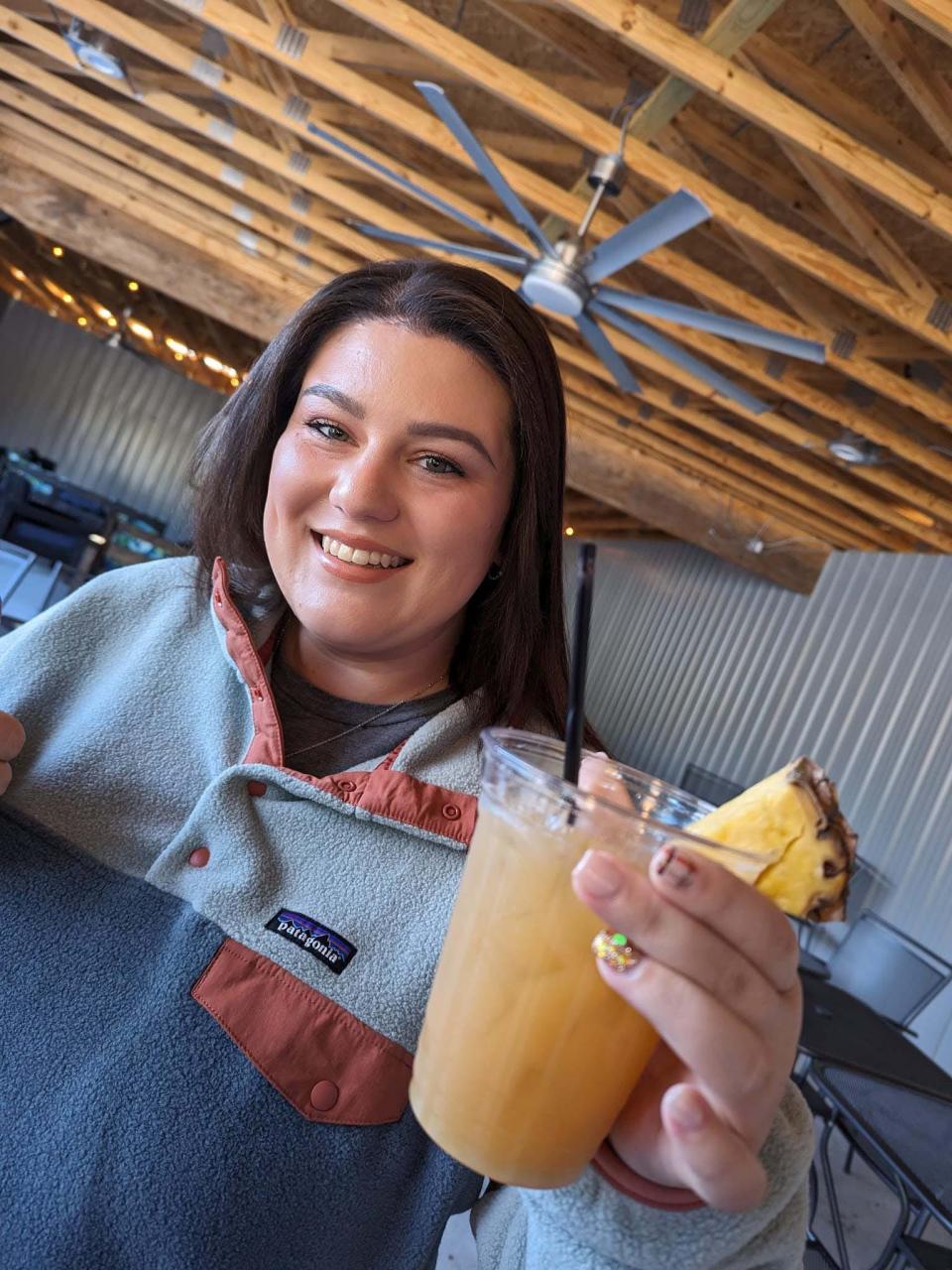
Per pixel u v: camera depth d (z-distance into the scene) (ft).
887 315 8.02
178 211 14.42
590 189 9.07
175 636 2.03
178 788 1.87
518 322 1.72
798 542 16.52
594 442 15.72
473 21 8.04
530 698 1.95
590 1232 1.18
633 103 7.56
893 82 6.92
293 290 15.44
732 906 0.90
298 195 12.19
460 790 1.74
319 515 1.71
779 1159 1.18
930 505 12.11
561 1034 1.02
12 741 1.75
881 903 12.69
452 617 1.89
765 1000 0.93
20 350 28.91
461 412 1.65
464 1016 1.07
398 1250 1.59
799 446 12.99
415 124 8.69
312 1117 1.52
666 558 22.40
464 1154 1.07
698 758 18.20
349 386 1.66
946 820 12.25
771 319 9.36
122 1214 1.48
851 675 15.03
